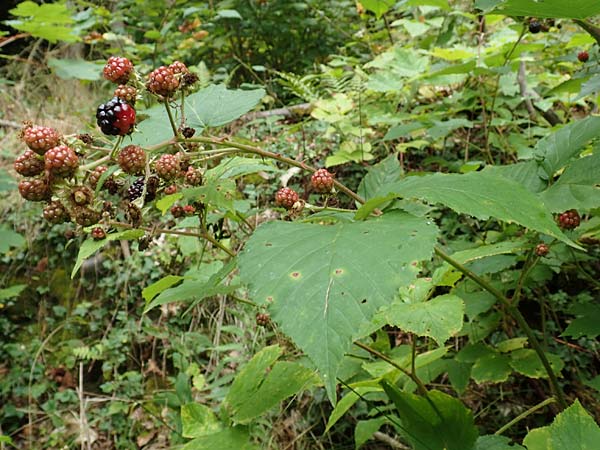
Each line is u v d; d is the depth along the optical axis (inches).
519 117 35.1
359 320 7.3
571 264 21.5
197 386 27.8
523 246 15.7
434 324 13.5
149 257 35.7
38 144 10.2
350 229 8.9
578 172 14.7
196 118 13.7
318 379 15.3
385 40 50.0
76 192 10.5
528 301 27.3
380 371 16.8
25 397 32.9
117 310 35.6
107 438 30.5
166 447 29.2
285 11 50.7
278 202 11.2
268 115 42.3
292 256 8.4
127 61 11.3
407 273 7.7
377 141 34.1
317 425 26.8
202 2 53.1
